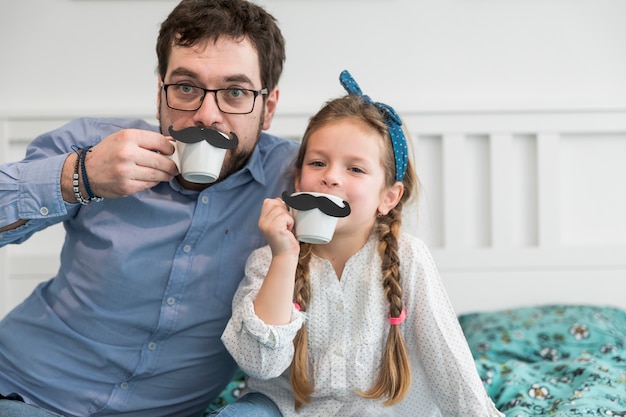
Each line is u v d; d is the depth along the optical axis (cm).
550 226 231
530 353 193
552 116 229
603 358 185
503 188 231
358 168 124
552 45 234
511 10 233
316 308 127
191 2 132
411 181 138
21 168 125
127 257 130
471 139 234
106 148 115
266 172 146
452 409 122
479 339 200
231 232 136
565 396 157
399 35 233
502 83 234
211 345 134
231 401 165
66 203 122
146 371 132
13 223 125
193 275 132
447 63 234
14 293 226
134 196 133
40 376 132
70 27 230
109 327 132
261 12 137
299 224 113
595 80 234
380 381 123
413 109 228
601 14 233
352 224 123
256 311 116
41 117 225
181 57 128
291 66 233
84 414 132
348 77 143
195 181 114
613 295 230
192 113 128
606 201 235
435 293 126
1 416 116
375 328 125
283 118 228
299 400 125
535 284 230
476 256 230
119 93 231
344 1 232
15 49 229
